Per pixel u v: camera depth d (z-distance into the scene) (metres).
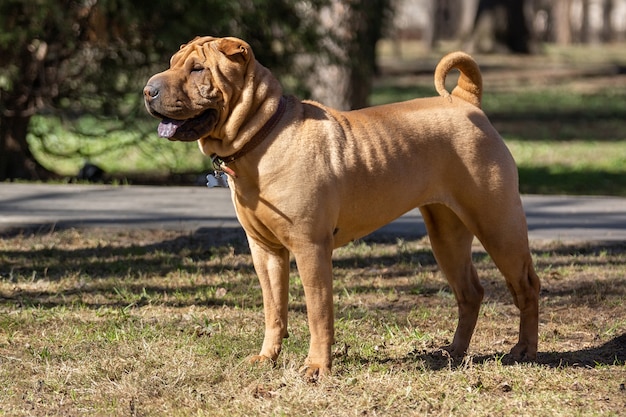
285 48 16.78
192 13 15.30
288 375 6.70
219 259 11.09
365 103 18.50
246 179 6.47
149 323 8.39
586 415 6.12
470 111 7.16
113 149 18.23
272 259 7.02
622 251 11.63
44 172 17.31
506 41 58.66
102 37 15.61
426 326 8.52
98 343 7.74
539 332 8.33
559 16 82.69
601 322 8.66
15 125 16.75
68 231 12.14
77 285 9.85
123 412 6.27
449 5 91.81
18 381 6.88
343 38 17.36
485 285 10.07
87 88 16.47
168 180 17.67
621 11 98.75
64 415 6.30
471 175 6.99
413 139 6.89
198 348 7.52
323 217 6.48
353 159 6.61
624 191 17.55
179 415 6.21
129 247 11.55
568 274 10.50
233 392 6.59
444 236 7.45
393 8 18.20
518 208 7.14
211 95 6.27
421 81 41.91
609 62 56.44
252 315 8.76
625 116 31.41
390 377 6.78
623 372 7.11
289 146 6.41
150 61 16.27
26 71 16.08
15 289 9.67
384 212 6.86
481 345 7.93
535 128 28.28
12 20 15.01
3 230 12.14
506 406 6.29
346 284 10.11
